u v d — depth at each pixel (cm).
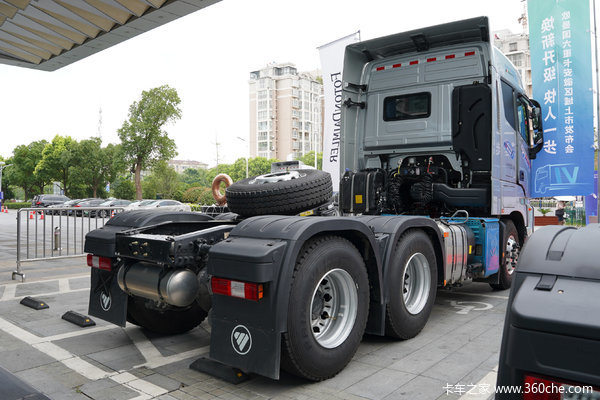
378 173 617
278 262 287
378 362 361
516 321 156
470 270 521
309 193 428
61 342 424
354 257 344
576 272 163
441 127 590
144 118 4781
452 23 561
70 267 887
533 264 175
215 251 304
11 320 497
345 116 641
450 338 424
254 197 421
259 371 285
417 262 434
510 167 616
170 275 353
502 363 165
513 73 659
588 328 141
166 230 434
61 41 1208
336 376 333
